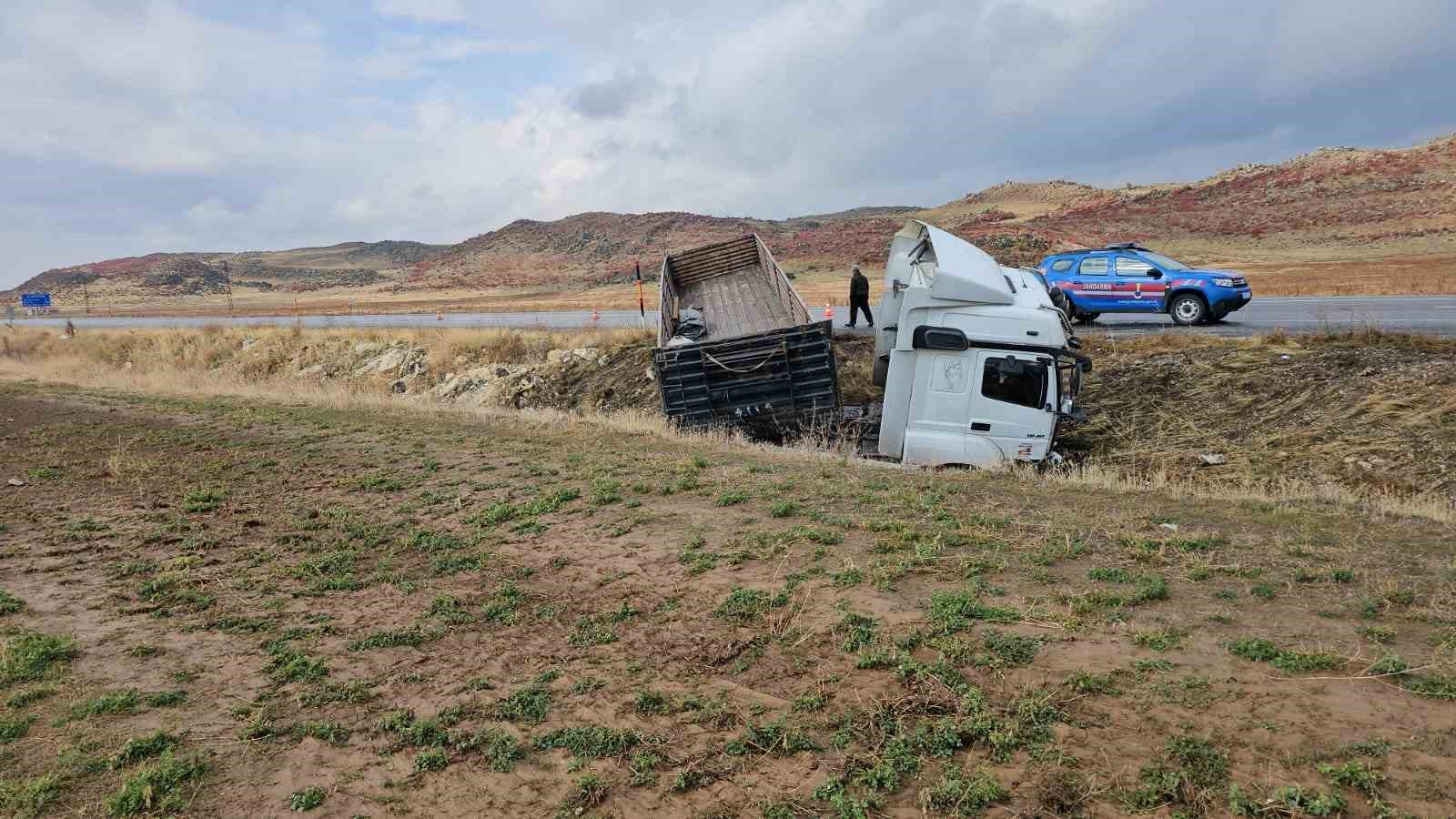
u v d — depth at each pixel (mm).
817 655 4680
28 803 3631
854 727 3943
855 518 7164
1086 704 3904
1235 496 8398
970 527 6746
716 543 6734
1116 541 6340
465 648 5223
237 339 33219
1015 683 4145
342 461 11164
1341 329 15977
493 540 7359
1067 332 12719
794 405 13406
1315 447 11609
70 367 30859
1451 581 5148
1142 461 12641
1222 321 19141
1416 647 4191
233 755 4059
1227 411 13391
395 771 3928
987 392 11492
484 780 3824
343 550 7336
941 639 4609
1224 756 3430
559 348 24391
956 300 11469
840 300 34656
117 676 4918
